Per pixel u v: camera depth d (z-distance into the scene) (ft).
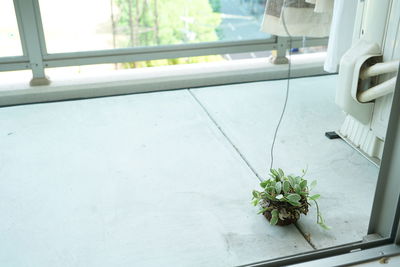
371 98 6.63
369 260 4.55
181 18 10.04
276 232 5.53
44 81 9.54
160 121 8.61
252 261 5.03
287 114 8.94
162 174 6.81
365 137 7.31
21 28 9.02
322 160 7.25
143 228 5.61
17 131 8.18
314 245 5.30
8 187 6.47
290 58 10.48
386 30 6.47
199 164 7.09
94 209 5.98
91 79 9.88
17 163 7.10
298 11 8.19
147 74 10.20
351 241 5.36
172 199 6.20
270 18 8.46
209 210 5.96
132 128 8.32
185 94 9.95
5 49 9.20
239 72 10.48
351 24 7.66
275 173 5.92
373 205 4.95
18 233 5.52
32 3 8.81
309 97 9.78
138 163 7.13
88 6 9.30
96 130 8.23
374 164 7.11
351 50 6.93
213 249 5.24
